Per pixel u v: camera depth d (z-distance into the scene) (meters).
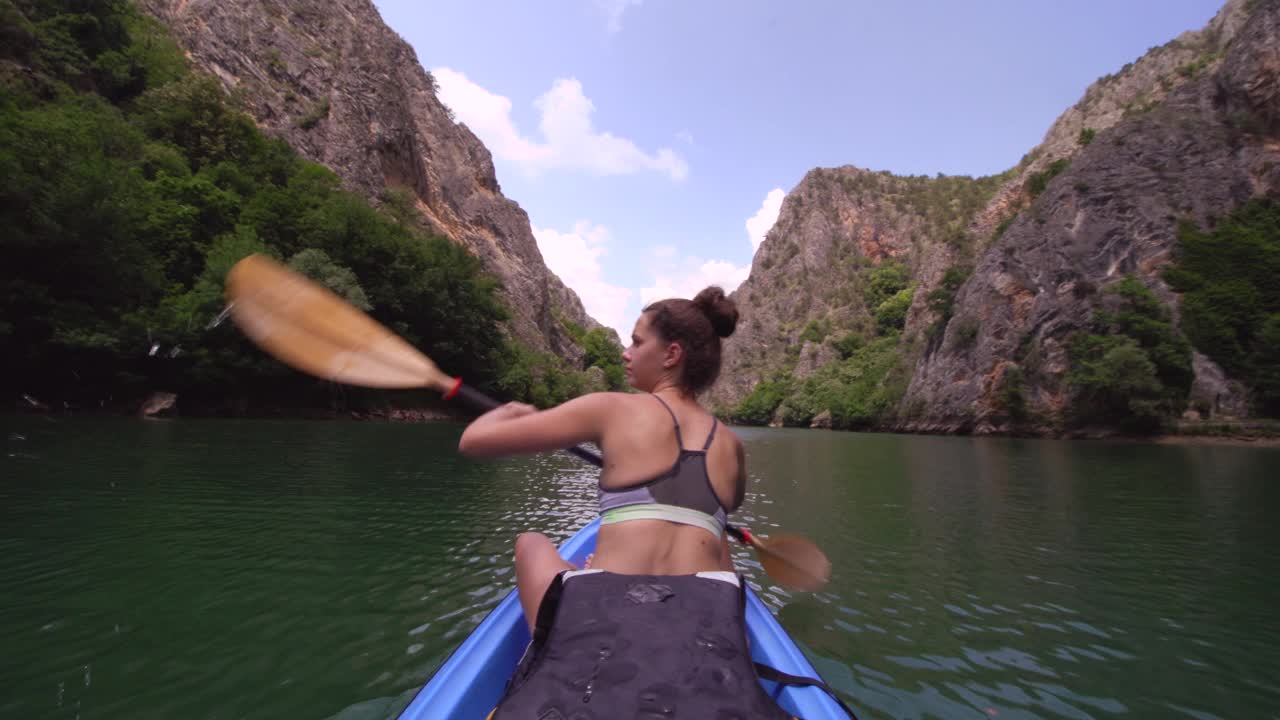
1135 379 28.50
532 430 1.14
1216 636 3.15
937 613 3.44
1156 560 4.77
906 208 123.50
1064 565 4.57
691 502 1.11
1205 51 87.50
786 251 132.00
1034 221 38.09
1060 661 2.79
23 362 17.44
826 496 8.45
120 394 19.23
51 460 8.16
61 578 3.64
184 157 31.19
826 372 77.19
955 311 41.56
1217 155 35.03
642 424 1.15
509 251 65.62
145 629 2.89
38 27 28.11
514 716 0.82
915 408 42.62
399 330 31.48
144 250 20.42
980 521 6.46
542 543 1.30
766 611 1.86
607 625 0.93
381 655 2.62
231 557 4.13
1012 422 34.47
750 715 0.83
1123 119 39.25
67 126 20.23
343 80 48.81
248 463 8.84
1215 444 25.33
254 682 2.36
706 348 1.29
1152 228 33.91
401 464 9.90
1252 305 30.14
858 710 2.30
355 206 32.53
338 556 4.23
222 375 20.34
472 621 3.04
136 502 5.80
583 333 86.88
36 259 17.98
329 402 24.27
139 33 37.03
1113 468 13.23
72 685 2.32
